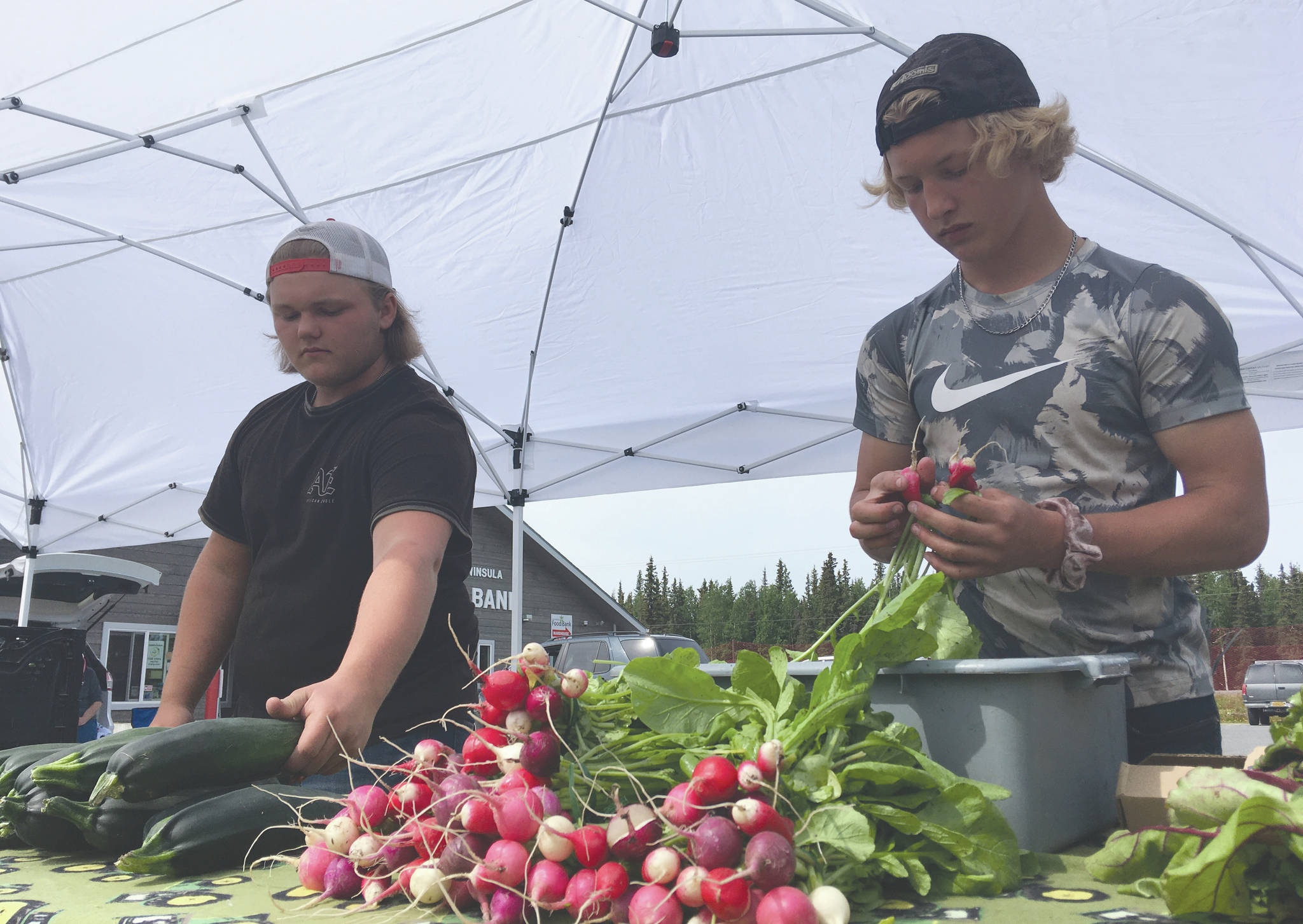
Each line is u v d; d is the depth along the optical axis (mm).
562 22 4648
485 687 1023
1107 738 1163
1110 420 1444
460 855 823
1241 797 775
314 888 954
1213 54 4102
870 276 5805
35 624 8711
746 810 750
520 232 5910
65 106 4734
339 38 4543
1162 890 742
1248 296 5445
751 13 4617
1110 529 1269
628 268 6047
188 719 1864
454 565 1830
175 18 4250
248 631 1909
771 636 60312
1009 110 1363
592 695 1141
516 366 6855
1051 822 1013
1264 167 4598
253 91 4836
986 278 1590
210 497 2068
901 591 1214
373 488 1727
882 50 4680
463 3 4430
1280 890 729
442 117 5184
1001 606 1479
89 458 8109
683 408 7078
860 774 869
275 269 1806
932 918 760
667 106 5152
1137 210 5059
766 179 5383
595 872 800
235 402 7586
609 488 7449
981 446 1546
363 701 1330
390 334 1950
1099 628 1415
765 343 6387
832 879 788
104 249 6234
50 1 4043
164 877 1066
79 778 1175
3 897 947
